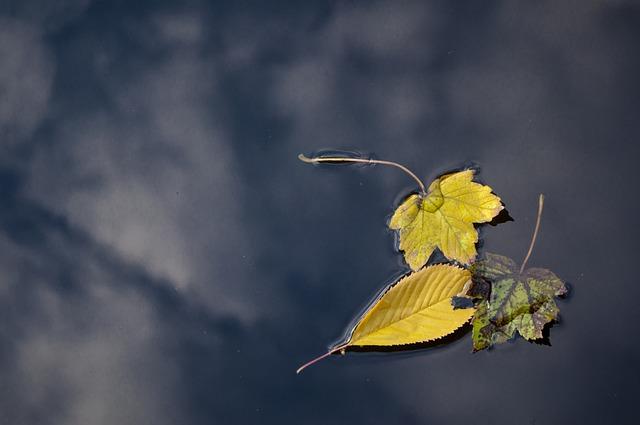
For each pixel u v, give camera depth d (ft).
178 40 5.23
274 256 4.90
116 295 4.93
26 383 4.85
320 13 5.22
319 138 5.02
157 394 4.80
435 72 5.08
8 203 5.07
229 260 4.92
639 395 4.66
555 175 4.89
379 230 4.89
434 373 4.72
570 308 4.74
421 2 5.19
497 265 4.77
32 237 5.02
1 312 4.94
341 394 4.73
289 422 4.73
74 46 5.25
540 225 4.83
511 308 4.72
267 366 4.78
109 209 5.03
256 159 5.03
